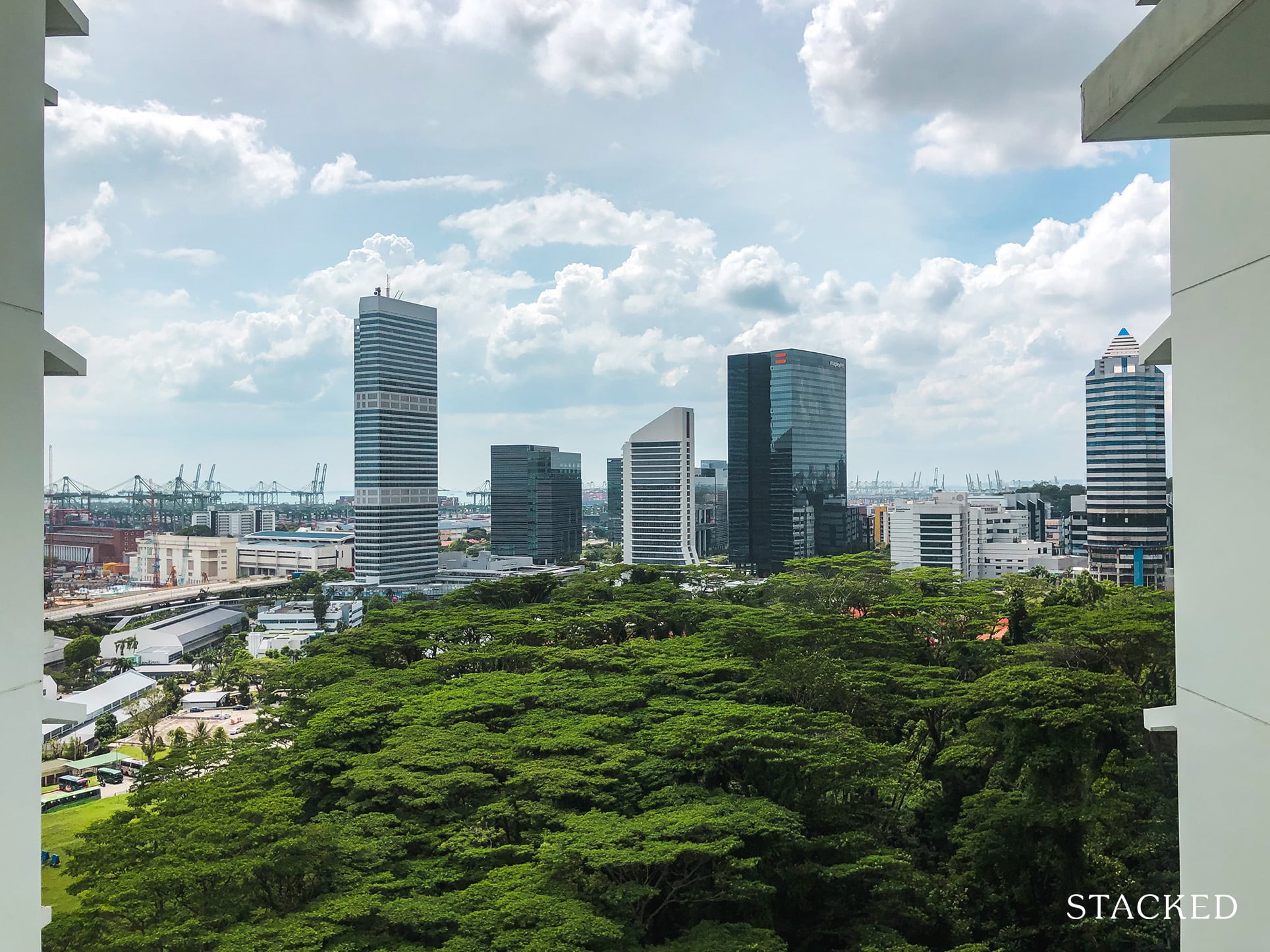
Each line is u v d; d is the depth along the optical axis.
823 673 40.34
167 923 23.44
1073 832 29.03
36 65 6.90
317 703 43.88
